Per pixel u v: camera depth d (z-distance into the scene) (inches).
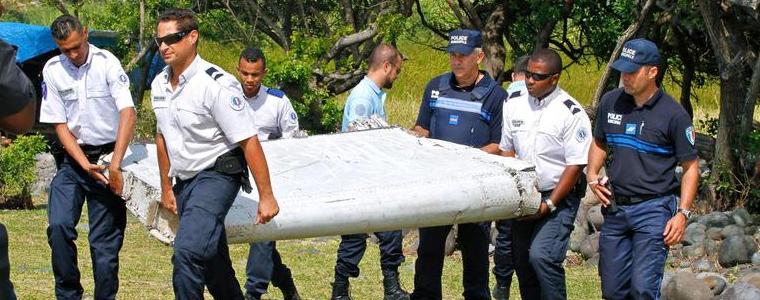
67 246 236.5
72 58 232.5
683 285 294.0
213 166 195.8
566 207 235.0
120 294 297.7
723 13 440.1
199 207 191.6
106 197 236.5
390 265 284.0
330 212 195.3
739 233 371.9
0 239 168.6
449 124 256.7
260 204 190.5
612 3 578.9
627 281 227.6
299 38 572.4
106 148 237.0
